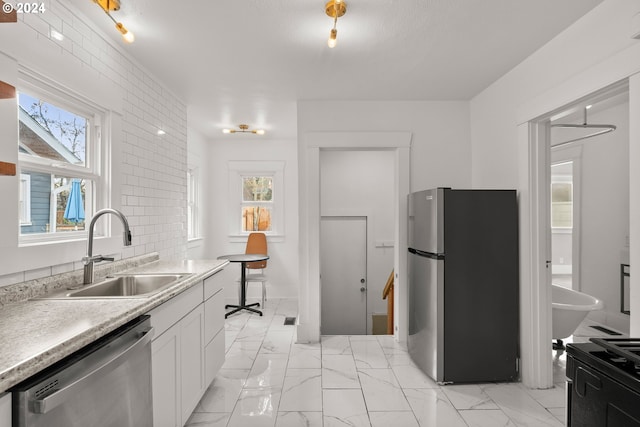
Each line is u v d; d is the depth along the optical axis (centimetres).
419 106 338
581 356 110
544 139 247
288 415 210
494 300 252
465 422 204
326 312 480
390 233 480
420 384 251
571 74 205
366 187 481
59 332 108
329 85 300
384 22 201
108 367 117
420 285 275
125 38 193
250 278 463
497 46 231
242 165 519
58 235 185
